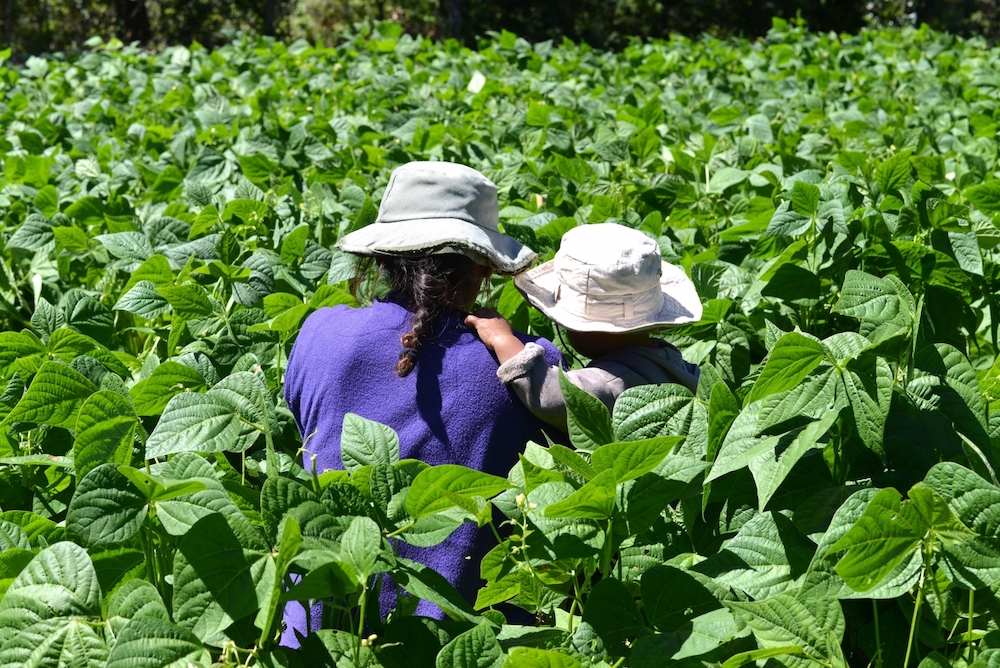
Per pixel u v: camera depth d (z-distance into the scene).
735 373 2.55
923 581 1.53
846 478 1.83
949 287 2.52
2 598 1.62
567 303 2.12
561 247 2.13
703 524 1.91
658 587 1.67
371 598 1.71
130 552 1.71
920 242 2.73
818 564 1.56
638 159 4.44
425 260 2.07
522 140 4.75
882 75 7.12
